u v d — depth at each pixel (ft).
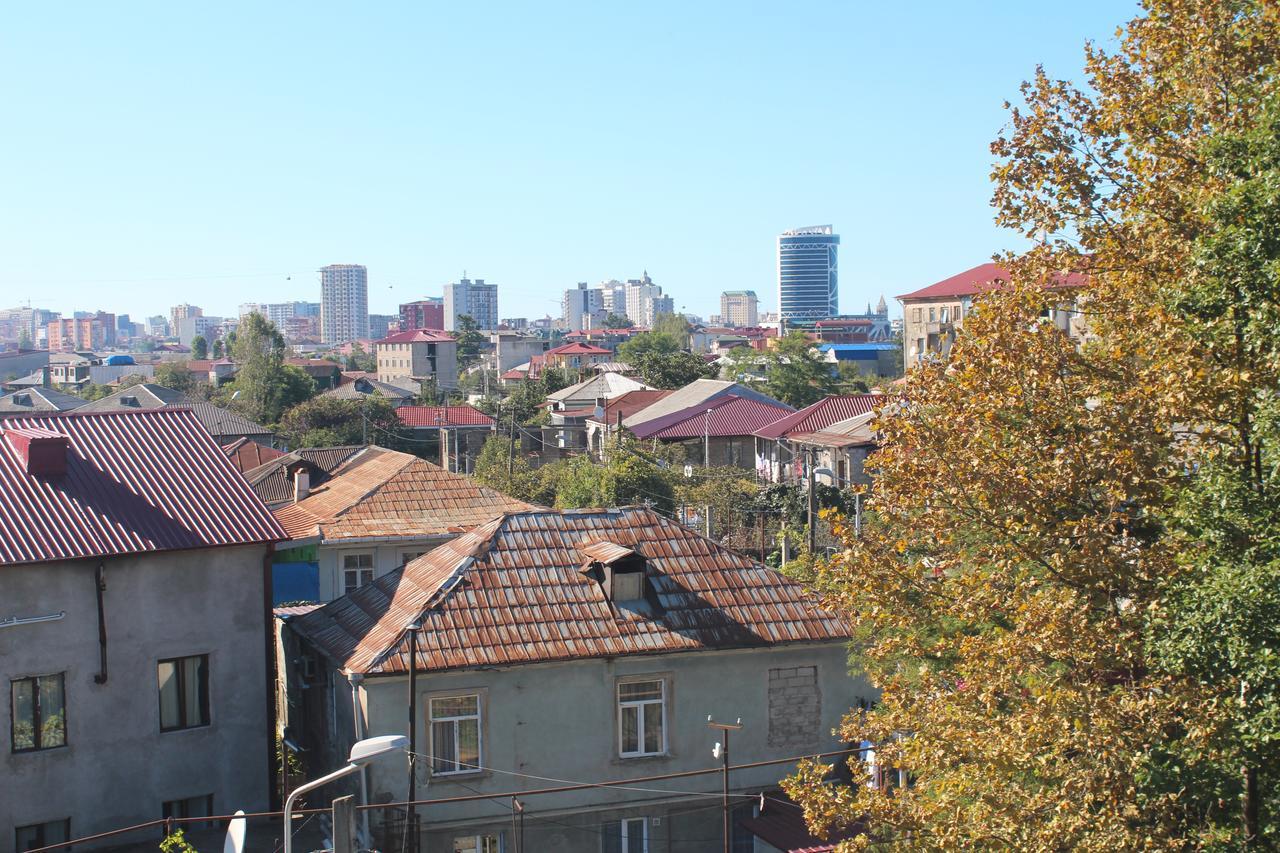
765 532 164.45
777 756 73.41
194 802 76.59
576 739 69.56
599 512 78.48
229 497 80.23
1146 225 49.80
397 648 66.90
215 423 287.48
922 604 50.98
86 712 72.79
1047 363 47.50
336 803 45.83
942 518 48.75
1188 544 44.55
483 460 233.35
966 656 48.73
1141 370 47.16
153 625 75.00
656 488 186.60
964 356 49.52
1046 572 48.06
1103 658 45.34
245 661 77.92
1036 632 45.14
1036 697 44.80
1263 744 40.40
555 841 69.10
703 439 247.70
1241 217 41.93
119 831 63.26
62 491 76.28
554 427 320.91
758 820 70.54
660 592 73.82
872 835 54.85
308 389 367.04
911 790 50.39
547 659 68.13
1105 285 50.49
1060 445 46.83
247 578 78.07
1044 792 44.04
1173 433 47.19
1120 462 44.42
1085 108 52.54
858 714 54.19
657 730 71.41
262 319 400.88
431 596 70.54
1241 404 42.83
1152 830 41.86
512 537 75.05
